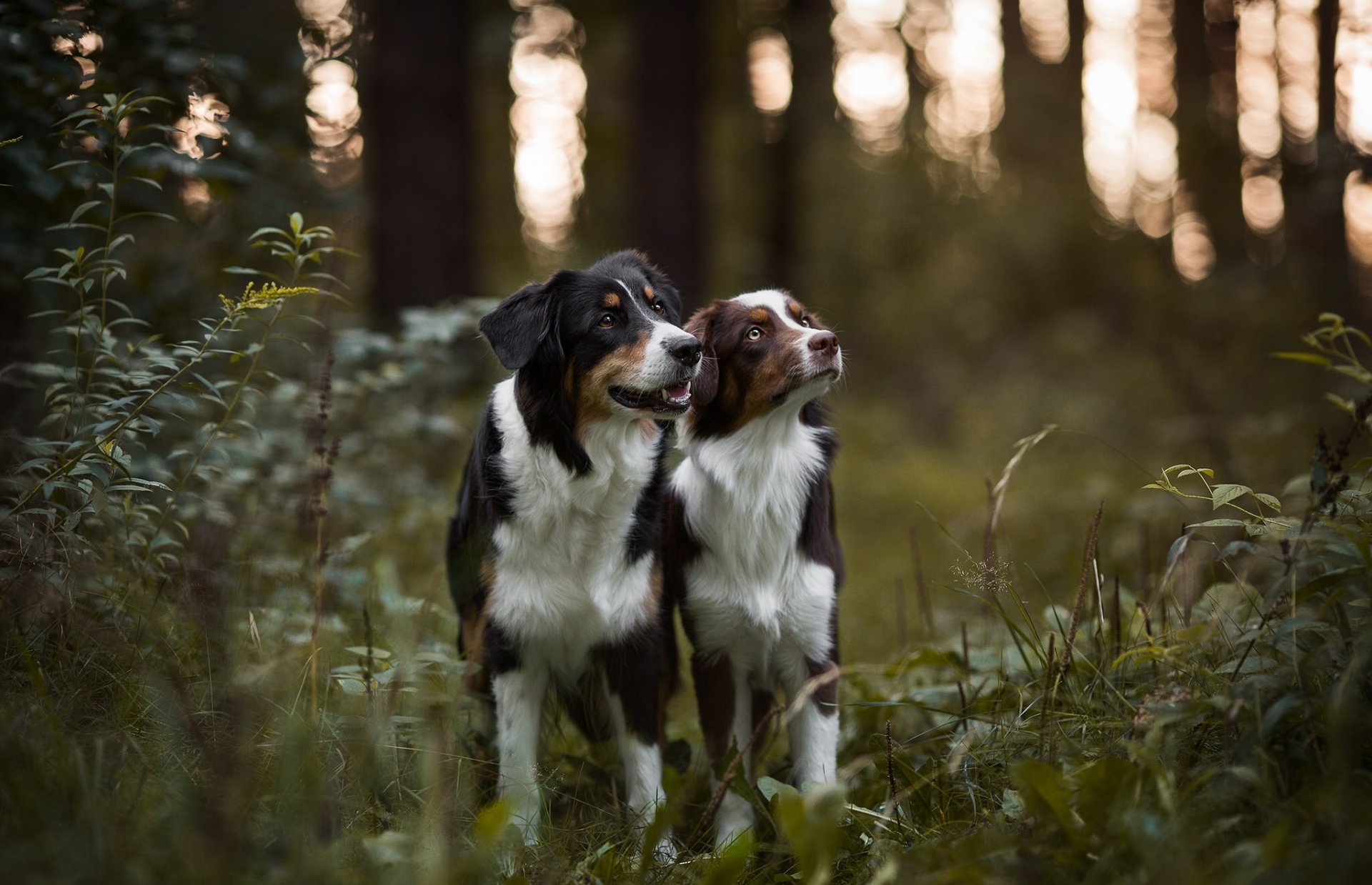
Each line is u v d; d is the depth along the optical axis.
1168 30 16.12
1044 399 13.59
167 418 4.50
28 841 2.17
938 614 5.21
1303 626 2.55
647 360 3.39
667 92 10.70
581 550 3.46
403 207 8.45
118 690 2.90
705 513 3.68
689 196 10.80
